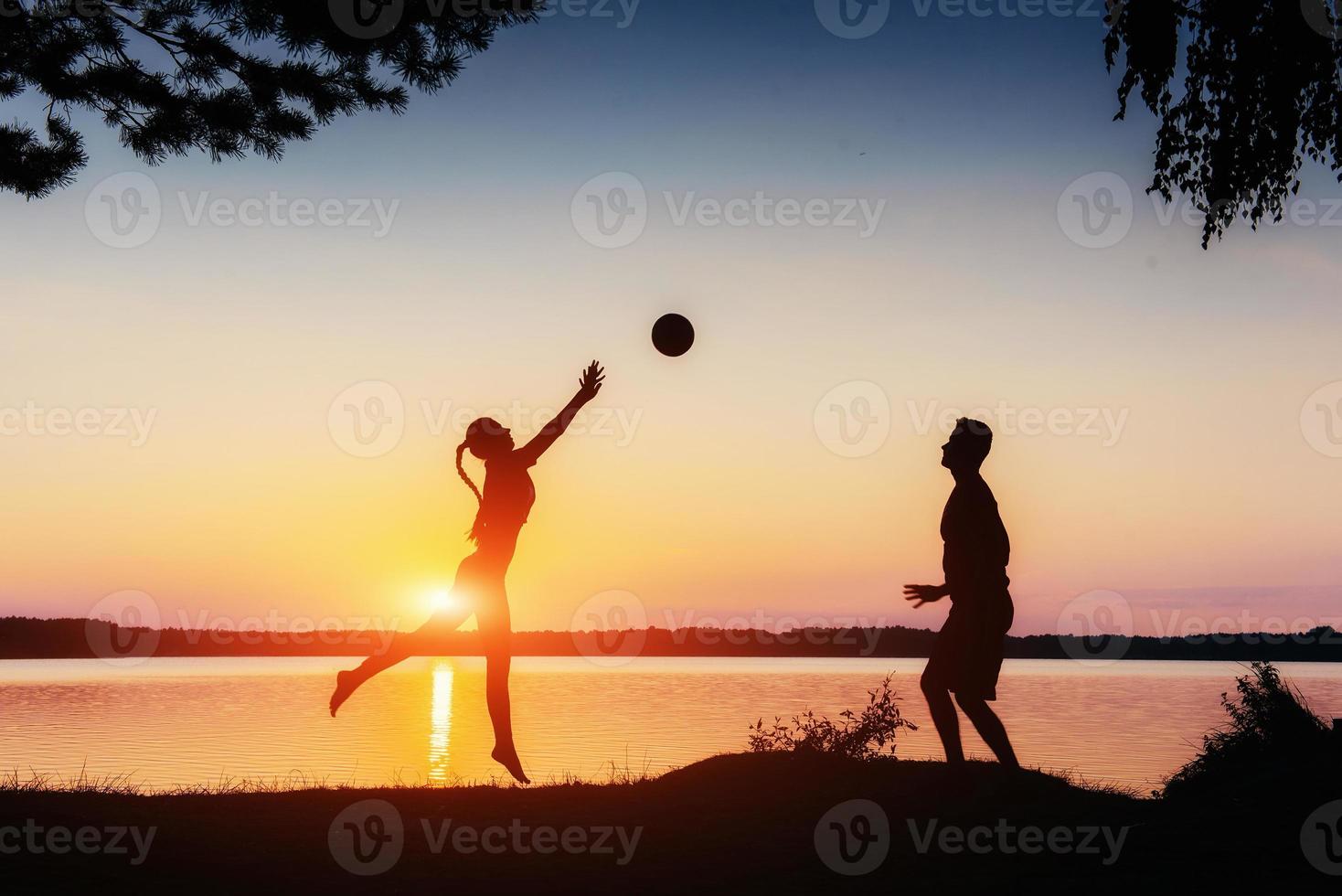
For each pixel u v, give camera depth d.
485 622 8.27
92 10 12.51
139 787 16.72
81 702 60.91
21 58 12.47
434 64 12.38
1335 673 118.75
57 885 6.21
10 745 31.28
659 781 9.55
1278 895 6.00
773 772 9.33
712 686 80.19
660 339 9.79
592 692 71.69
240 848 7.13
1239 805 8.17
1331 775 8.88
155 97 12.70
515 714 47.31
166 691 77.00
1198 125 12.64
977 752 23.50
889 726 10.48
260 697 68.56
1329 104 12.18
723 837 7.44
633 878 6.46
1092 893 6.09
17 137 12.62
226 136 13.15
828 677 98.25
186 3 12.60
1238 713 11.76
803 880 6.39
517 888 6.24
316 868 6.64
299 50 12.28
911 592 9.48
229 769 23.06
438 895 6.09
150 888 6.19
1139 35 12.49
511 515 8.31
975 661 9.03
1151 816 7.92
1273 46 12.12
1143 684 89.31
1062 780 9.11
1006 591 9.16
